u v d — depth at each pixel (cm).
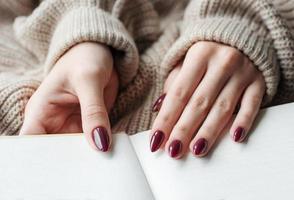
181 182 33
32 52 51
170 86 40
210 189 32
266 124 36
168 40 49
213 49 40
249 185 32
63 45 41
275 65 41
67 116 40
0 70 49
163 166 34
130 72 44
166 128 36
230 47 40
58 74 39
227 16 45
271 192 32
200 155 34
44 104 38
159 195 33
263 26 44
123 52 43
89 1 47
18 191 32
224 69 38
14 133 43
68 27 43
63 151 34
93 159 34
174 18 53
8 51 51
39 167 33
